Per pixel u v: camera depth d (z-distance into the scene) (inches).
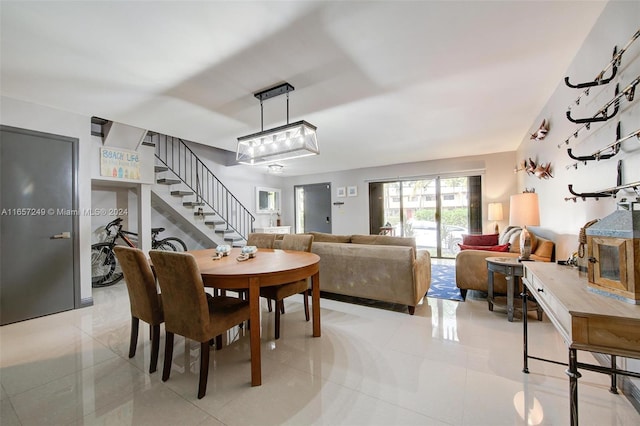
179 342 91.4
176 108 117.9
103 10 61.0
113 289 158.1
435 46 77.2
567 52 81.4
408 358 77.9
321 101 113.0
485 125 148.3
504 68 89.8
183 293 63.7
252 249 96.3
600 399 59.8
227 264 81.8
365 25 67.8
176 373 72.4
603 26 65.8
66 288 120.0
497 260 107.3
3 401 61.6
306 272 81.7
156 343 72.9
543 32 72.3
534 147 146.4
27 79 92.4
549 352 80.0
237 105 115.0
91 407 59.4
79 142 123.8
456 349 82.6
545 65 88.4
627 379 60.6
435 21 66.9
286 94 105.1
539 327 97.1
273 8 61.3
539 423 53.2
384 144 186.5
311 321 106.7
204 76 91.2
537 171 128.9
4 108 104.7
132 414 57.1
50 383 68.0
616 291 42.5
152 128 146.9
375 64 85.7
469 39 74.3
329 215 301.6
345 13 63.4
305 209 318.3
